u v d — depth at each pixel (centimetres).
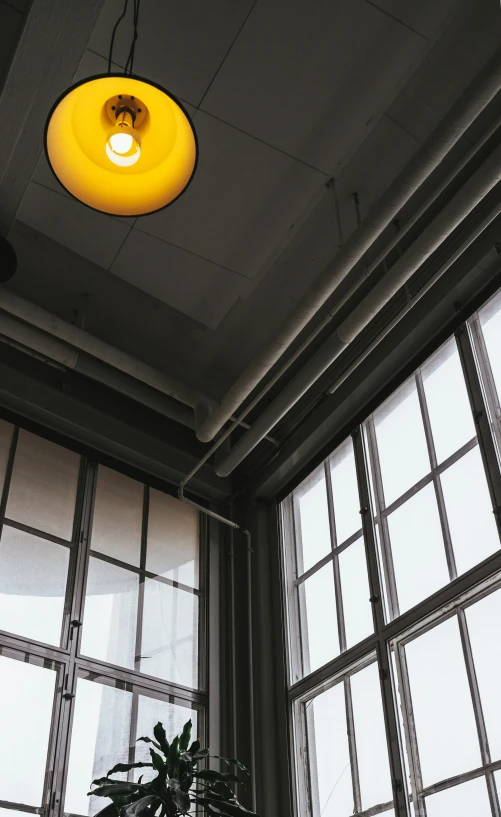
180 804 339
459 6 378
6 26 345
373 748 420
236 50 387
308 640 503
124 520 529
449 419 452
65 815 409
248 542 563
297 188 434
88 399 538
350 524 500
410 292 485
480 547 404
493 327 447
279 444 567
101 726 447
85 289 511
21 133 387
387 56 390
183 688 495
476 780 356
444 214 390
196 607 534
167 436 568
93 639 471
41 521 486
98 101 293
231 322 527
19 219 458
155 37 382
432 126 431
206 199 438
